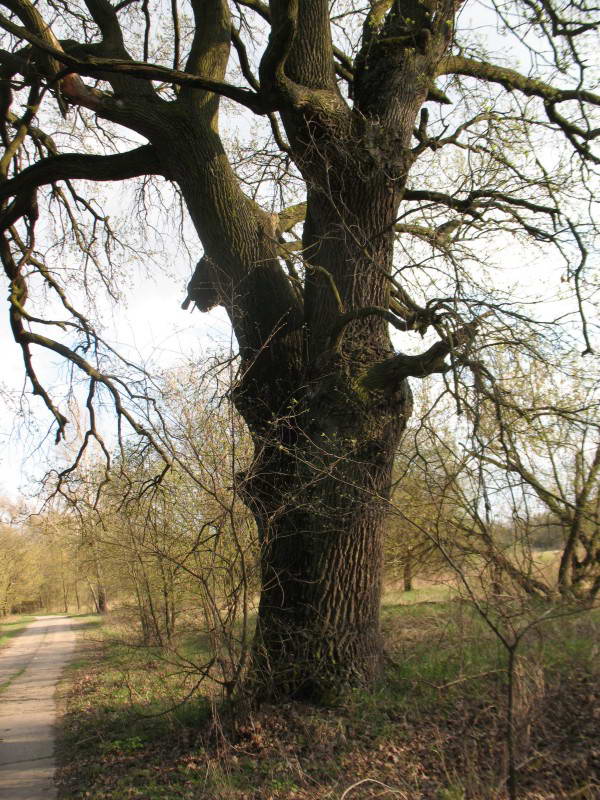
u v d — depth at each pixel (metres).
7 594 44.41
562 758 5.55
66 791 6.70
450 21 8.52
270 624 8.08
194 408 6.91
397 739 6.59
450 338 6.21
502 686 6.00
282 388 8.63
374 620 8.02
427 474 5.55
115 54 9.09
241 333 8.81
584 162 9.70
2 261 11.56
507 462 5.50
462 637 5.85
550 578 6.27
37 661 19.38
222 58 9.33
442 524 5.72
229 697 6.96
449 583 5.84
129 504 9.41
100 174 9.58
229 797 5.76
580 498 7.65
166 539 8.73
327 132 8.09
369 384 7.79
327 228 8.44
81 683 13.50
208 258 8.79
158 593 11.83
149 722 8.66
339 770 6.16
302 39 8.51
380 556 8.10
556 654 6.25
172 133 8.62
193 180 8.72
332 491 7.80
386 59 8.47
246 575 6.79
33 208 11.48
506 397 6.15
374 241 8.27
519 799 5.05
